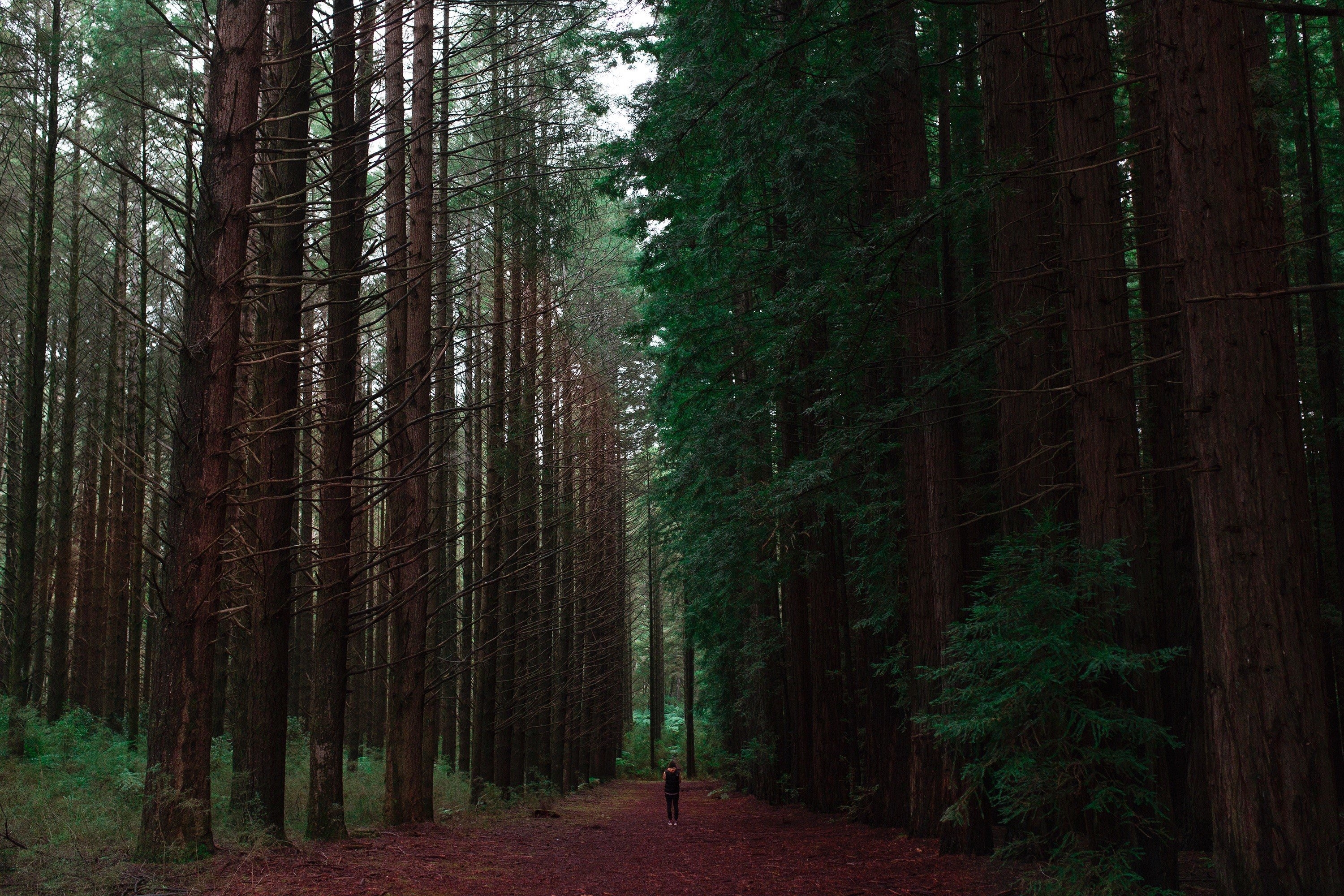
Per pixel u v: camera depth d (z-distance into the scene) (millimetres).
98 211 19031
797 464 12086
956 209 10242
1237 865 5922
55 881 6117
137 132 16219
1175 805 11023
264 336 10414
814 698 18516
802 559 18312
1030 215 10141
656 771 49531
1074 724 7500
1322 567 14711
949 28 13906
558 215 13992
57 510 20953
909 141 12352
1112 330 8477
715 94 12672
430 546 14992
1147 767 7438
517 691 21172
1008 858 9734
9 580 18703
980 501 12938
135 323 16359
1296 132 12992
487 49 14117
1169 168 6617
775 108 11625
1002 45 10461
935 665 12156
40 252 15070
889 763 15109
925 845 11875
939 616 11758
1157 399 11672
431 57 12914
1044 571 7602
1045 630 7426
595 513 25766
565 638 26781
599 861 11695
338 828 10219
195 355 7742
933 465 11969
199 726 7477
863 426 11539
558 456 21547
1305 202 12648
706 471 17188
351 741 21516
